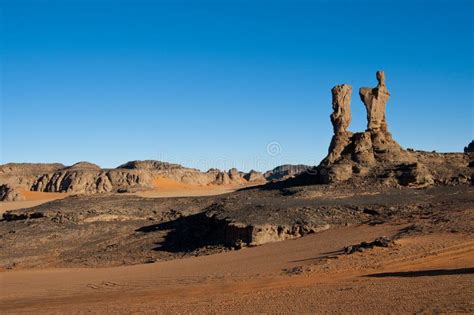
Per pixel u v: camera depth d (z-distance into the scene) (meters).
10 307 38.91
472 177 77.69
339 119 90.56
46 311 35.09
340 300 30.56
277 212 66.56
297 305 30.30
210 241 66.69
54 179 164.50
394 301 28.92
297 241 58.50
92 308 34.72
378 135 87.88
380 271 39.28
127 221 81.81
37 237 74.81
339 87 90.56
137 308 33.34
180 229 73.62
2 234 78.00
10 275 58.25
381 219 61.84
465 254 41.88
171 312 31.20
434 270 37.50
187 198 90.88
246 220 63.81
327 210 66.44
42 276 56.22
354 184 79.12
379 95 89.19
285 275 41.91
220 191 164.12
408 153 87.44
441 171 82.00
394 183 77.88
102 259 65.81
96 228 78.62
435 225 53.56
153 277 48.16
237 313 29.53
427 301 28.11
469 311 25.12
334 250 49.72
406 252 44.47
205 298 35.16
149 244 70.38
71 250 71.00
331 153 88.75
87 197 95.06
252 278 42.25
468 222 52.97
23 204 135.12
